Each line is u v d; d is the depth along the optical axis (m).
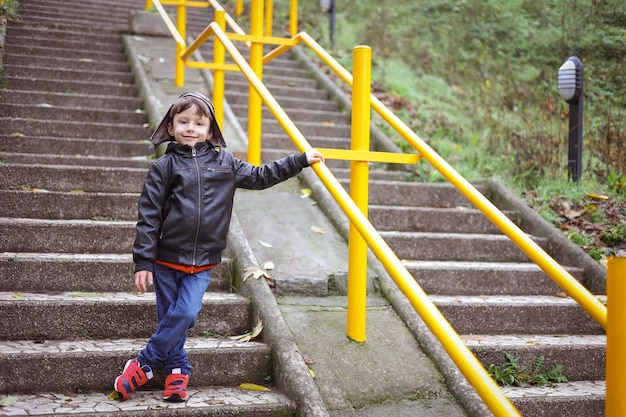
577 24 8.03
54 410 2.49
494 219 2.81
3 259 3.37
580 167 5.47
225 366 2.96
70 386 2.78
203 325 3.29
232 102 7.13
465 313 3.72
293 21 6.66
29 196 4.08
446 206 5.32
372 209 4.80
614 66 7.15
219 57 5.90
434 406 2.85
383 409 2.82
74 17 9.09
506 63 8.55
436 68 9.00
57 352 2.78
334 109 7.53
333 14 9.41
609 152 5.81
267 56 5.48
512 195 5.20
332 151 3.11
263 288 3.44
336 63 4.14
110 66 7.34
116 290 3.53
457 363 1.82
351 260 3.21
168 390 2.64
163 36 8.67
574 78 5.35
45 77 6.73
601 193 5.27
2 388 2.69
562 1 8.62
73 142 5.35
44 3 9.39
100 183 4.52
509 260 4.60
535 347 3.38
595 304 2.28
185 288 2.70
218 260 2.81
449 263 4.32
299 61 8.77
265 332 3.15
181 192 2.68
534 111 7.42
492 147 6.54
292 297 3.63
